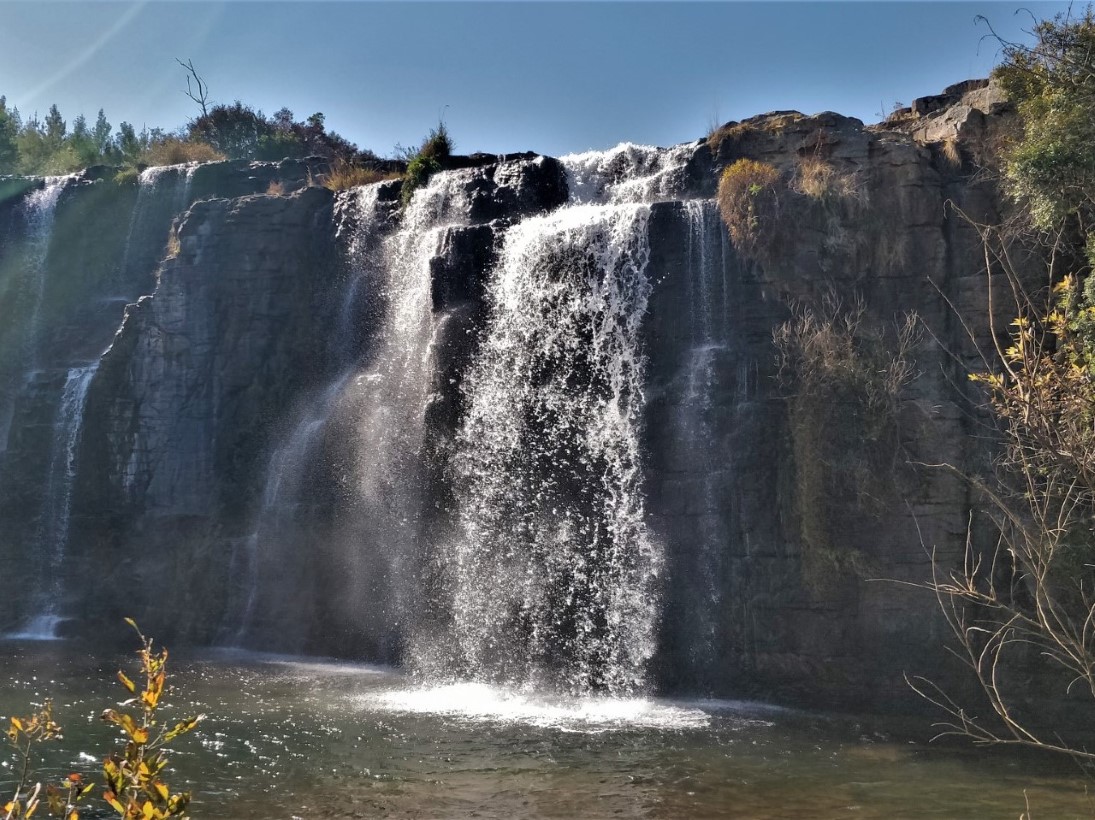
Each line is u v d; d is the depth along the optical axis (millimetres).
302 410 28766
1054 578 18188
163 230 34656
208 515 28594
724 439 21484
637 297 23047
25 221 36406
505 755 15906
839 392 20391
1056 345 19219
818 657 19969
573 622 22250
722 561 21094
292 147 53000
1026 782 14805
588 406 23141
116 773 5227
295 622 26531
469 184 27750
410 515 25297
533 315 24031
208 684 21531
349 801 13562
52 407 31750
